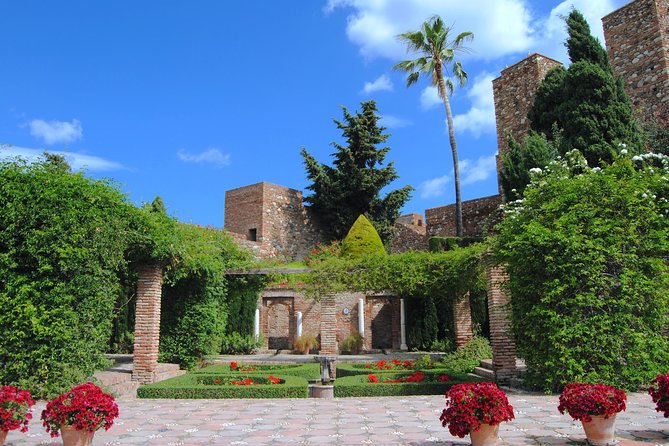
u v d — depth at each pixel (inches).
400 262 583.8
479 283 555.8
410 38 956.0
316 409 319.6
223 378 459.2
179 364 526.0
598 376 344.5
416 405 329.4
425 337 843.4
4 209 333.1
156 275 459.2
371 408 319.6
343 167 1195.9
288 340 967.6
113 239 376.8
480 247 493.4
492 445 201.5
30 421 284.4
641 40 789.2
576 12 770.2
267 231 1150.3
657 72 761.6
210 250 563.2
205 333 534.3
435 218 1112.8
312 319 912.3
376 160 1209.4
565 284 353.7
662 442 213.5
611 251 351.9
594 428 211.3
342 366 568.7
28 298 337.1
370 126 1224.2
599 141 685.9
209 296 546.6
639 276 350.9
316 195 1227.9
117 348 786.8
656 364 347.6
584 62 729.0
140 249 420.8
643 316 356.5
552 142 731.4
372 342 967.0
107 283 376.5
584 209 366.0
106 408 207.3
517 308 394.3
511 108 984.3
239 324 879.1
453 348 780.0
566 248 355.6
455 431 201.5
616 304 351.3
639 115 756.6
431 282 572.7
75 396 206.2
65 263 341.4
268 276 648.4
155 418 291.7
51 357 336.8
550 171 480.1
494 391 203.2
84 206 358.0
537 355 373.1
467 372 519.5
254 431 252.4
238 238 1075.9
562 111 743.1
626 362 348.2
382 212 1189.1
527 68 957.2
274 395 396.2
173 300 537.3
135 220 404.2
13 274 335.6
